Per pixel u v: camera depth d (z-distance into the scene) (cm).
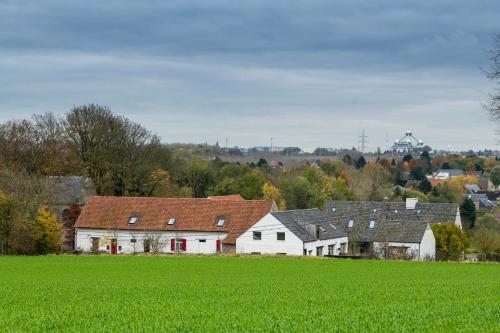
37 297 3266
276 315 2380
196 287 3775
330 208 9875
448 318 2222
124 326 2183
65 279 4522
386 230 8469
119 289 3659
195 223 8638
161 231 8669
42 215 7994
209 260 6588
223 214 8662
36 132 10131
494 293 3216
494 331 1969
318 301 2930
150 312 2556
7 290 3647
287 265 5991
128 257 7006
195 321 2273
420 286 3759
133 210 8950
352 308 2589
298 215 8794
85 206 9106
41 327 2217
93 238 8875
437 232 8794
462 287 3638
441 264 6250
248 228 8356
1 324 2283
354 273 5109
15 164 9588
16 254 7688
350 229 9362
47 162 9988
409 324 2120
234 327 2119
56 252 8150
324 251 8644
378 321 2188
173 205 8919
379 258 7950
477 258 8781
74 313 2553
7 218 7600
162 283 4116
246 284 4003
